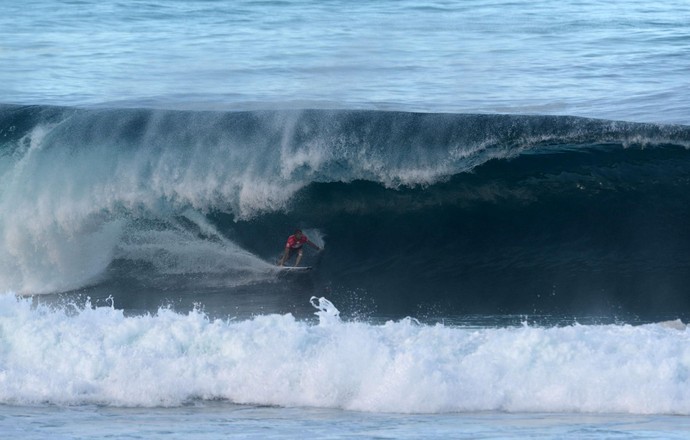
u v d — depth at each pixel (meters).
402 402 26.78
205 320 30.19
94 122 52.00
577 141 52.06
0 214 49.59
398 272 48.19
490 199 50.72
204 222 50.31
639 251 48.62
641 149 51.62
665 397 26.39
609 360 27.69
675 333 29.97
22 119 52.12
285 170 51.12
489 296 44.97
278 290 46.44
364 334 29.00
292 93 65.50
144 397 27.56
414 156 51.50
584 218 49.94
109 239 49.56
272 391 27.72
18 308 31.30
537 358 27.97
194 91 66.62
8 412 26.36
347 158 51.41
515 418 25.59
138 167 50.91
